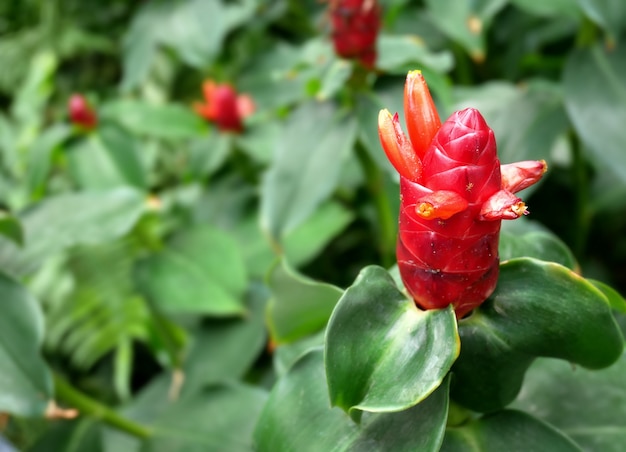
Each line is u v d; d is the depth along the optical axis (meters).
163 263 0.94
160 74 1.66
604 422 0.51
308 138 0.78
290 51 1.18
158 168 1.50
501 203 0.39
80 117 1.04
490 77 1.36
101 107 1.17
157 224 1.15
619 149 0.73
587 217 1.04
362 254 1.27
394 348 0.43
